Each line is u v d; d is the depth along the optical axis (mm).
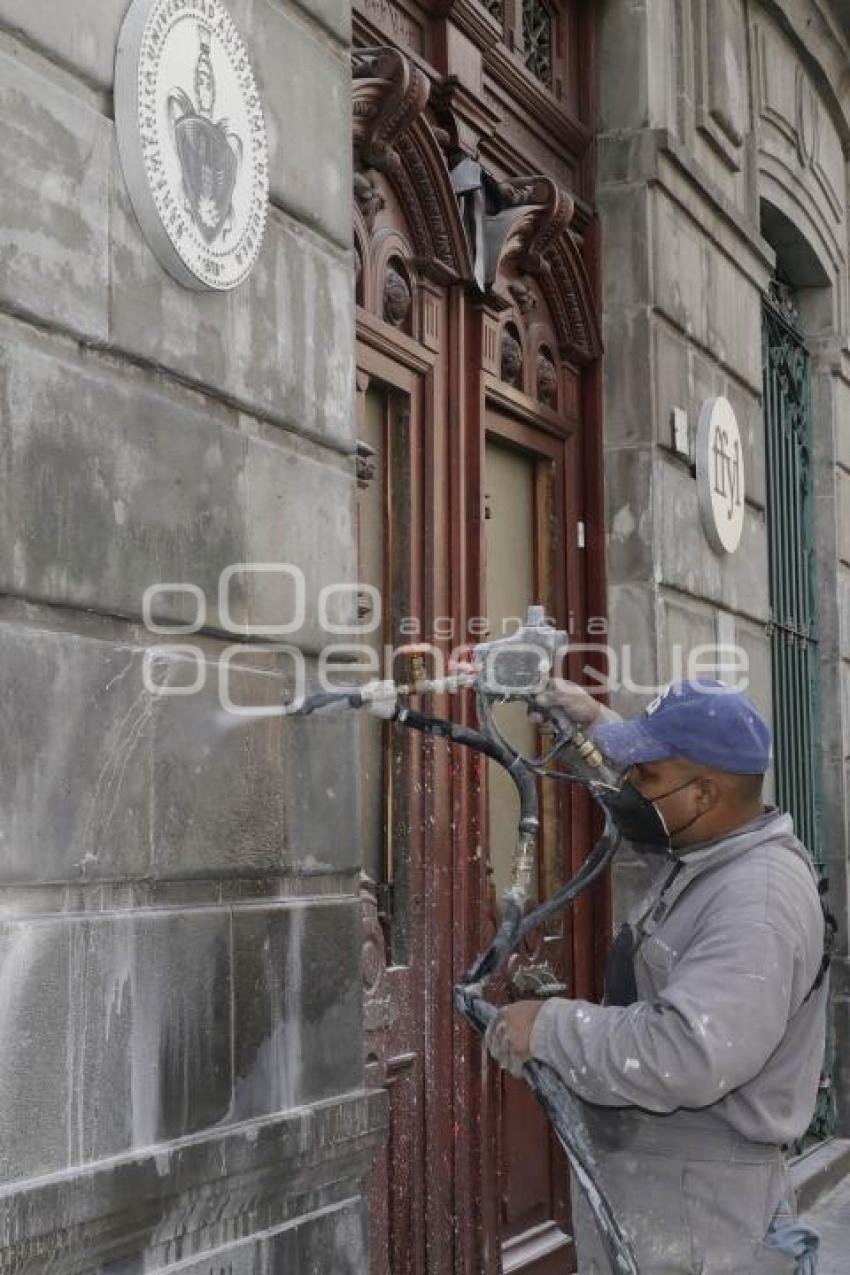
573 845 6336
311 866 4098
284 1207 3887
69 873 3227
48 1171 3129
